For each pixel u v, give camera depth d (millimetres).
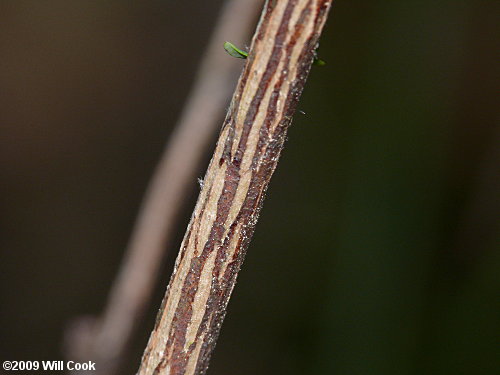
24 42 562
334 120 562
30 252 595
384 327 507
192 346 266
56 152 589
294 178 596
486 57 515
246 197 259
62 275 599
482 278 505
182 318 265
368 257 511
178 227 566
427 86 515
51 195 596
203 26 577
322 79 557
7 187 584
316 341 531
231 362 611
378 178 513
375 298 509
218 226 260
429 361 504
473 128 521
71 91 579
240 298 616
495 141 516
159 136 595
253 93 253
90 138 592
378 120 516
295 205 601
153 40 581
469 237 515
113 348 384
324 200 589
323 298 569
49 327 591
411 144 513
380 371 504
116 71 582
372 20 528
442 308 511
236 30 377
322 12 250
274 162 257
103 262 602
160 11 577
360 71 536
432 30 513
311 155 582
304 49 251
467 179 523
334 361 515
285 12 250
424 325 508
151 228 378
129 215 602
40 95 574
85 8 567
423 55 515
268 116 254
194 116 376
